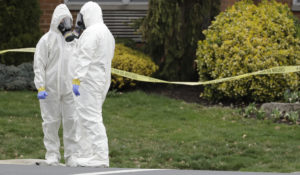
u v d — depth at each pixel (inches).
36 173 411.8
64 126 710.5
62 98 704.4
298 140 921.5
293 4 1389.0
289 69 776.3
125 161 829.2
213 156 858.1
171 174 411.5
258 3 1293.1
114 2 1433.3
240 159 831.7
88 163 622.2
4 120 994.7
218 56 1150.3
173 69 1280.8
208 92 1184.2
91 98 633.6
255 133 954.7
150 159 839.1
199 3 1267.2
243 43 1124.5
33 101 1132.5
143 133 972.6
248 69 1117.7
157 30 1244.5
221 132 967.6
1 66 1235.9
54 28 698.8
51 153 711.7
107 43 649.0
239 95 1153.4
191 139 931.3
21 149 871.1
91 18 657.6
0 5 1250.0
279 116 1035.9
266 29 1159.6
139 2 1430.9
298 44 1171.9
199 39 1278.3
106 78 651.5
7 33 1261.1
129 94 1202.6
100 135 628.7
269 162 821.2
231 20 1202.6
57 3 1405.0
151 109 1120.8
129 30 1427.2
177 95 1238.9
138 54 1279.5
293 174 525.3
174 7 1247.5
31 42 1267.2
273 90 1129.4
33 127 976.3
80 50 636.1
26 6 1270.9
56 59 697.6
